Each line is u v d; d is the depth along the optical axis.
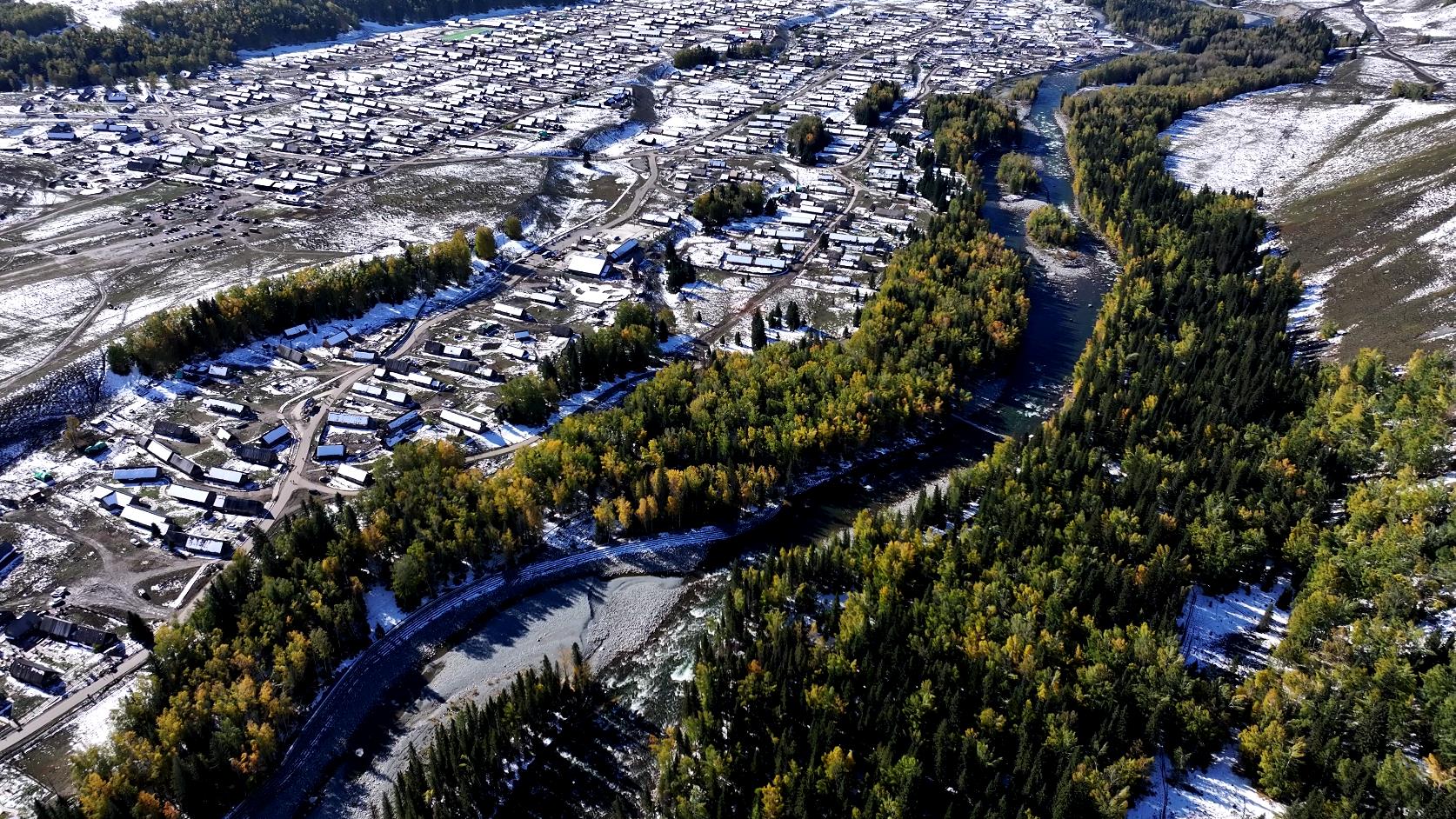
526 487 154.00
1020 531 143.25
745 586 139.00
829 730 113.94
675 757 118.06
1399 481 140.00
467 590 146.62
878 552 141.75
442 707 129.25
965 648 123.81
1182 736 114.25
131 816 105.38
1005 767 112.56
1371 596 126.06
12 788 112.69
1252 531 138.62
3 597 139.62
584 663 136.50
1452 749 101.69
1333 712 107.81
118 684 126.31
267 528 155.00
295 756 120.81
